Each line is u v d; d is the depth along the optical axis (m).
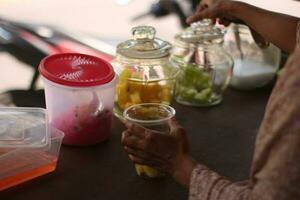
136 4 2.25
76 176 0.99
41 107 1.25
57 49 1.73
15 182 0.95
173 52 1.34
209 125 1.22
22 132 1.00
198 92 1.30
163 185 0.97
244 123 1.24
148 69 1.17
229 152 1.11
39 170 0.97
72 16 2.08
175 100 1.33
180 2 2.15
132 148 0.90
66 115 1.07
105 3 2.25
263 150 0.67
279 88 0.67
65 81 1.04
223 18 1.41
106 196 0.93
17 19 1.98
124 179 0.98
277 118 0.66
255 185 0.69
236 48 1.43
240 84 1.41
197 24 1.35
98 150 1.08
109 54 1.69
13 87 1.37
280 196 0.64
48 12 2.10
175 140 0.89
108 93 1.09
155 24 1.99
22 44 1.73
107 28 1.98
